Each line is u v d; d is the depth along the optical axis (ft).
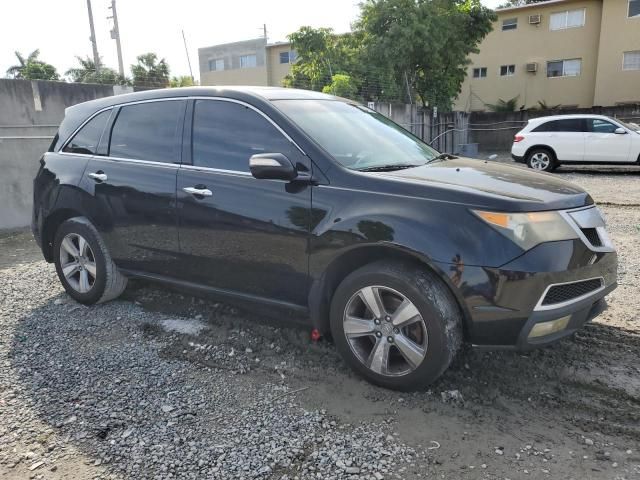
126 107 14.33
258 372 11.39
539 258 9.11
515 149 50.67
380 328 10.27
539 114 81.35
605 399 10.07
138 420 9.70
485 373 11.07
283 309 11.66
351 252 10.37
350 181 10.46
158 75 111.55
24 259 21.86
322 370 11.38
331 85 61.26
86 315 14.75
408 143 13.50
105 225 14.20
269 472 8.25
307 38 72.43
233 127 12.19
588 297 9.83
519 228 9.19
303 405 10.09
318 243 10.57
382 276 9.96
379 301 10.16
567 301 9.53
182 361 11.96
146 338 13.19
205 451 8.79
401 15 71.87
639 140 45.21
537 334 9.37
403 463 8.40
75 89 33.96
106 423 9.62
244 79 131.64
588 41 93.76
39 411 10.05
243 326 13.65
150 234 13.30
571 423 9.39
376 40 73.36
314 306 11.00
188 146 12.77
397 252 9.97
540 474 8.08
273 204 11.14
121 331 13.64
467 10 80.74
